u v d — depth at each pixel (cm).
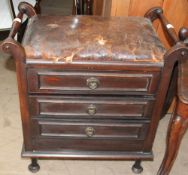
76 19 112
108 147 117
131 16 120
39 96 100
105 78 96
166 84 98
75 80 96
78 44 95
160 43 100
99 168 130
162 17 115
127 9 123
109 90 99
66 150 117
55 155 116
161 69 94
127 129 110
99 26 107
